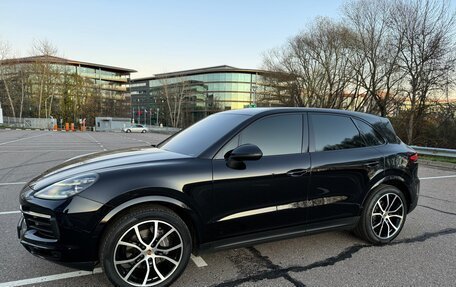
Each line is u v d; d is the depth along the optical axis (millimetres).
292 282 2797
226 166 2809
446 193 6543
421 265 3162
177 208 2658
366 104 27688
